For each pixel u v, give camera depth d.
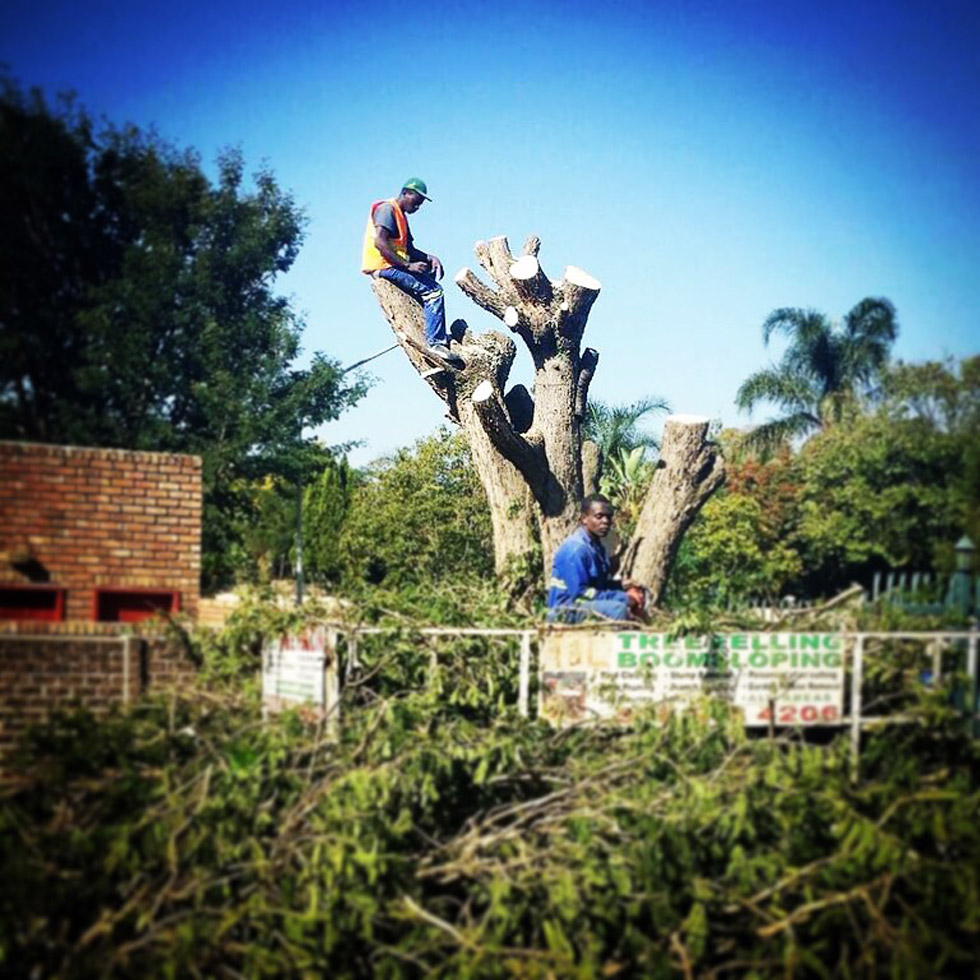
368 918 7.04
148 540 11.09
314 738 8.45
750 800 7.89
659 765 8.54
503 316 15.73
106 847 7.23
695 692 9.44
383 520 20.81
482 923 7.02
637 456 23.48
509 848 7.74
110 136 17.89
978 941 7.39
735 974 7.27
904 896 7.52
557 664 9.39
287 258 19.31
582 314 15.43
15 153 16.94
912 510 17.64
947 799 7.90
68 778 7.94
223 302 18.56
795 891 7.43
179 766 8.20
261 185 19.09
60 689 9.09
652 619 11.39
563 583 11.05
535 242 16.33
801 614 10.46
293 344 19.00
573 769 8.70
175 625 9.46
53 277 17.30
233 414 18.19
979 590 10.35
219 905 7.14
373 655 9.69
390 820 7.89
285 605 10.15
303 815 7.65
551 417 15.24
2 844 7.23
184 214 18.22
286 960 6.77
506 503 15.23
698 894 7.28
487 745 8.63
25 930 6.80
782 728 9.64
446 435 24.25
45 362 17.02
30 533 10.78
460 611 11.11
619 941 7.23
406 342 15.80
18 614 10.73
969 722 9.30
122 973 6.68
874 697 9.79
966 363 17.94
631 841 7.79
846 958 7.13
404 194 16.20
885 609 10.33
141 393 17.56
